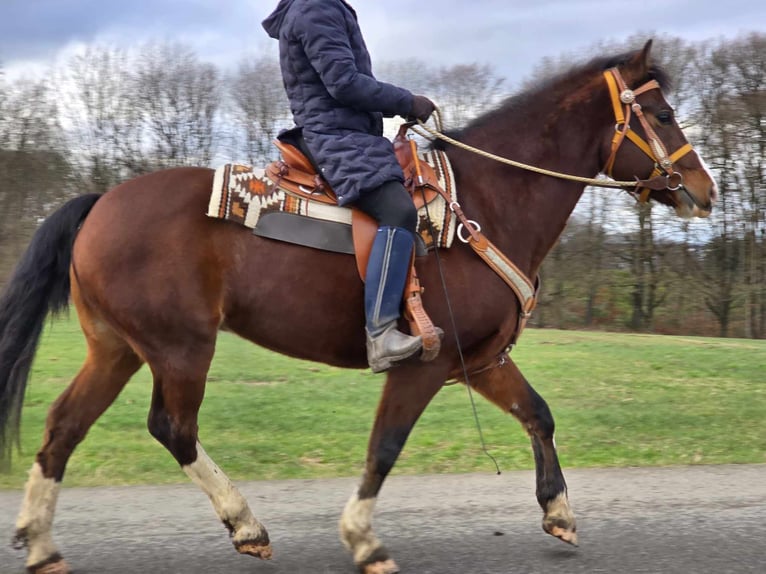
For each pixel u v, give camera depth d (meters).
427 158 3.69
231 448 5.73
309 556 3.72
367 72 3.59
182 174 3.59
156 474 5.08
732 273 22.45
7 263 12.64
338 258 3.47
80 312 3.59
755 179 21.52
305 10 3.41
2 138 19.48
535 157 3.77
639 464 5.43
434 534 4.00
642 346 12.44
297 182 3.54
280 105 21.08
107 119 21.73
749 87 21.08
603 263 22.91
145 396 7.44
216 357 9.96
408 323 3.47
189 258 3.41
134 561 3.61
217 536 3.94
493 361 3.73
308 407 7.18
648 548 3.80
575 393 8.08
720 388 8.46
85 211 3.60
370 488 3.48
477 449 5.77
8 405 3.52
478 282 3.53
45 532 3.44
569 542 3.77
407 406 3.47
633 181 3.85
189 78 21.94
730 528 4.07
